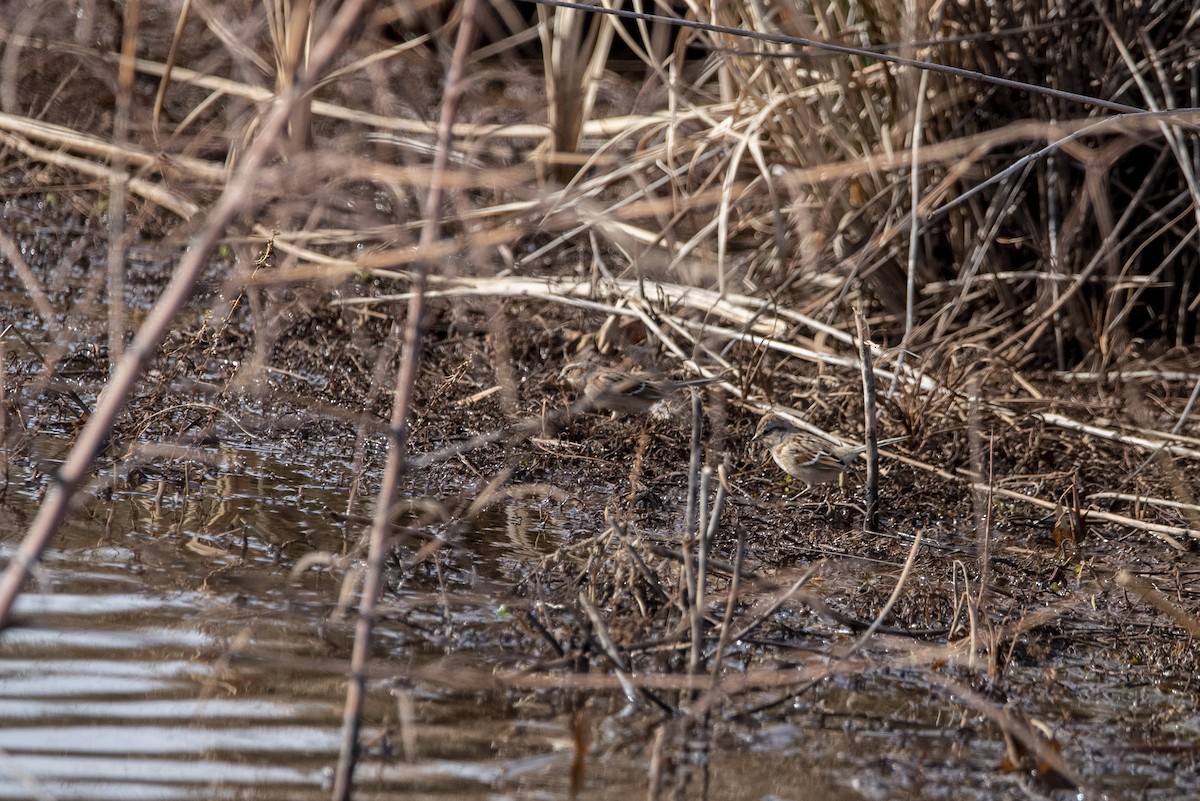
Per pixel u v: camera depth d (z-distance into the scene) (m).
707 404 13.52
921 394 13.17
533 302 16.12
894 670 8.31
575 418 13.30
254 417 12.50
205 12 17.11
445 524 10.22
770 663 8.17
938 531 11.36
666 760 6.93
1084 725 7.72
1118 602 9.83
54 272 16.16
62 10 21.14
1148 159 16.50
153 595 8.48
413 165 16.89
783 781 6.78
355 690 5.88
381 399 13.09
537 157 17.22
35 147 19.19
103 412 5.09
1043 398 13.48
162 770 6.34
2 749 6.42
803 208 14.84
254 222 15.03
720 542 10.55
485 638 8.29
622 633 8.29
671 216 16.52
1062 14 15.47
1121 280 15.84
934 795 6.70
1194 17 15.28
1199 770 7.16
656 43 18.56
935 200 15.48
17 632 7.71
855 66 16.12
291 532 9.90
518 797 6.37
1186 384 15.34
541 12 18.02
